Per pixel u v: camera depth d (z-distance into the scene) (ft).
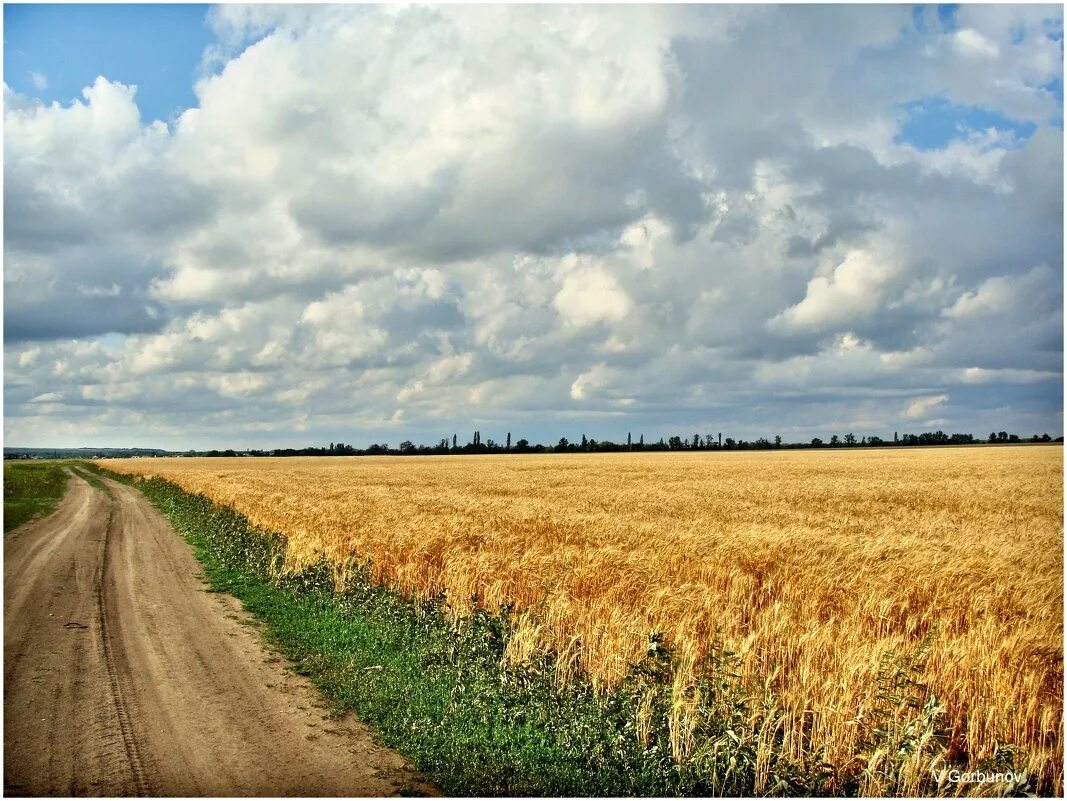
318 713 27.43
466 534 54.85
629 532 59.06
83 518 95.45
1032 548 54.54
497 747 24.71
